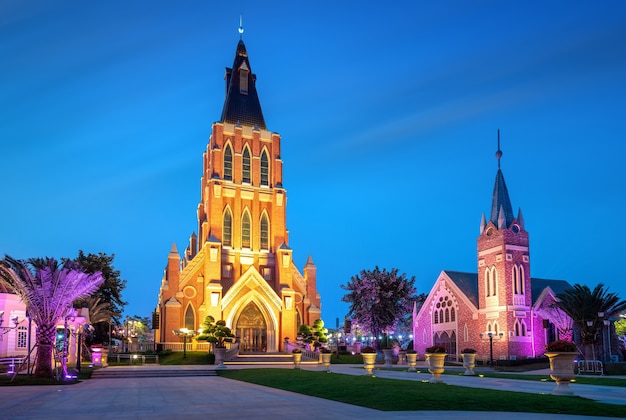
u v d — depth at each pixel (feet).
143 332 517.14
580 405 65.92
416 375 132.16
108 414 61.82
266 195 287.28
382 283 251.60
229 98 296.30
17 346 170.19
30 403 74.95
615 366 166.09
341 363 225.15
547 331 215.10
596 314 179.01
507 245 214.28
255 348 262.06
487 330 217.36
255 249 278.05
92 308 225.97
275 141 295.28
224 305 258.57
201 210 300.61
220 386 109.81
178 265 260.42
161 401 77.30
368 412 62.54
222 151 281.95
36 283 127.54
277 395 86.99
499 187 227.40
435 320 250.78
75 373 144.66
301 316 281.54
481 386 97.40
